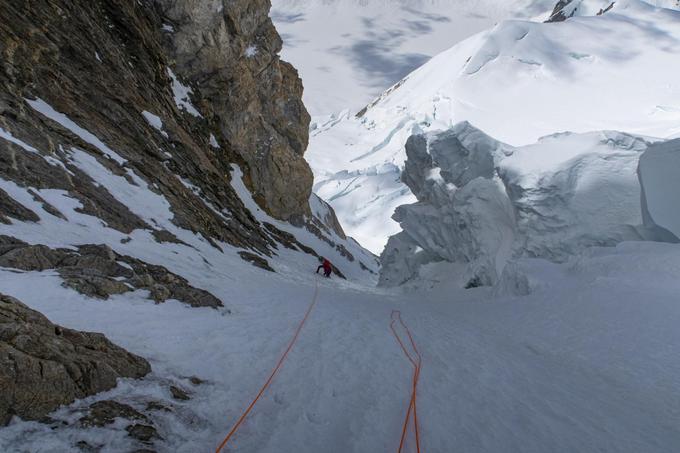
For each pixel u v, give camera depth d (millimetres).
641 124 128375
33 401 3164
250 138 34125
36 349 3516
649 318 9469
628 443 4617
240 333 6746
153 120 20203
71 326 4930
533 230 19891
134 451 3156
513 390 5926
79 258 7102
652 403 6230
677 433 5180
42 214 8430
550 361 8344
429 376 6086
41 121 11906
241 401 4445
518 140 132875
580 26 186625
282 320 8359
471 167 24125
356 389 5203
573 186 19359
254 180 34594
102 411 3451
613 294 11414
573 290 12883
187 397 4230
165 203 14688
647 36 179875
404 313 12789
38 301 5363
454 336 9625
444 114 149625
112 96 17375
